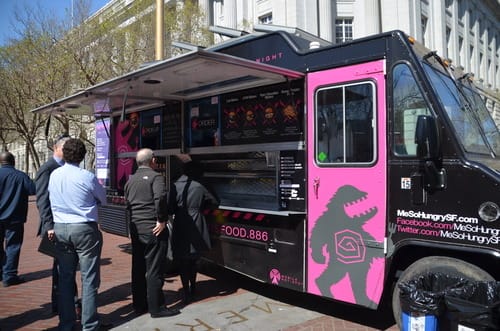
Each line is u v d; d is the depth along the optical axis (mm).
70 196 4070
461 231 3529
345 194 4301
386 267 3967
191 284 5348
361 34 29094
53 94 19578
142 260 4871
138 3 19125
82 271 4133
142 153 4844
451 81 4453
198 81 5168
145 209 4656
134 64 18688
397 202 3918
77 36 19484
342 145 4359
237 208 5230
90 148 22656
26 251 8805
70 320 4230
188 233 5105
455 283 3463
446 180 3627
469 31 41812
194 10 21703
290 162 4848
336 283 4332
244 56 5387
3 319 4754
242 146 5465
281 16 27219
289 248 4785
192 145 6305
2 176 6121
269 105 5176
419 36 30312
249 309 4988
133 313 4906
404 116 3914
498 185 3357
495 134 4992
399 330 4133
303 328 4387
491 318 3031
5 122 26094
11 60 21125
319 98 4586
